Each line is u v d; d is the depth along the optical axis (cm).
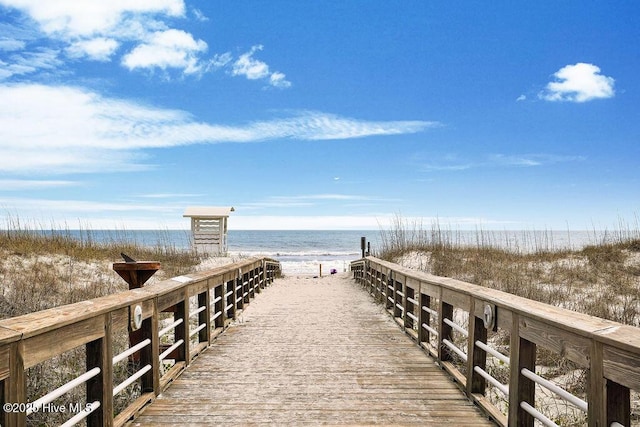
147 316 407
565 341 271
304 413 391
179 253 1897
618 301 927
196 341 704
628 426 228
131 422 369
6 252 1266
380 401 420
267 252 5506
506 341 723
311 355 589
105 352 321
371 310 977
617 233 1669
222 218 2430
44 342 248
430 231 1970
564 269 1361
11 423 220
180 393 442
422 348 621
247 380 484
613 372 224
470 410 398
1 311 725
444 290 523
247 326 795
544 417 296
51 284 1023
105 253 1609
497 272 1291
